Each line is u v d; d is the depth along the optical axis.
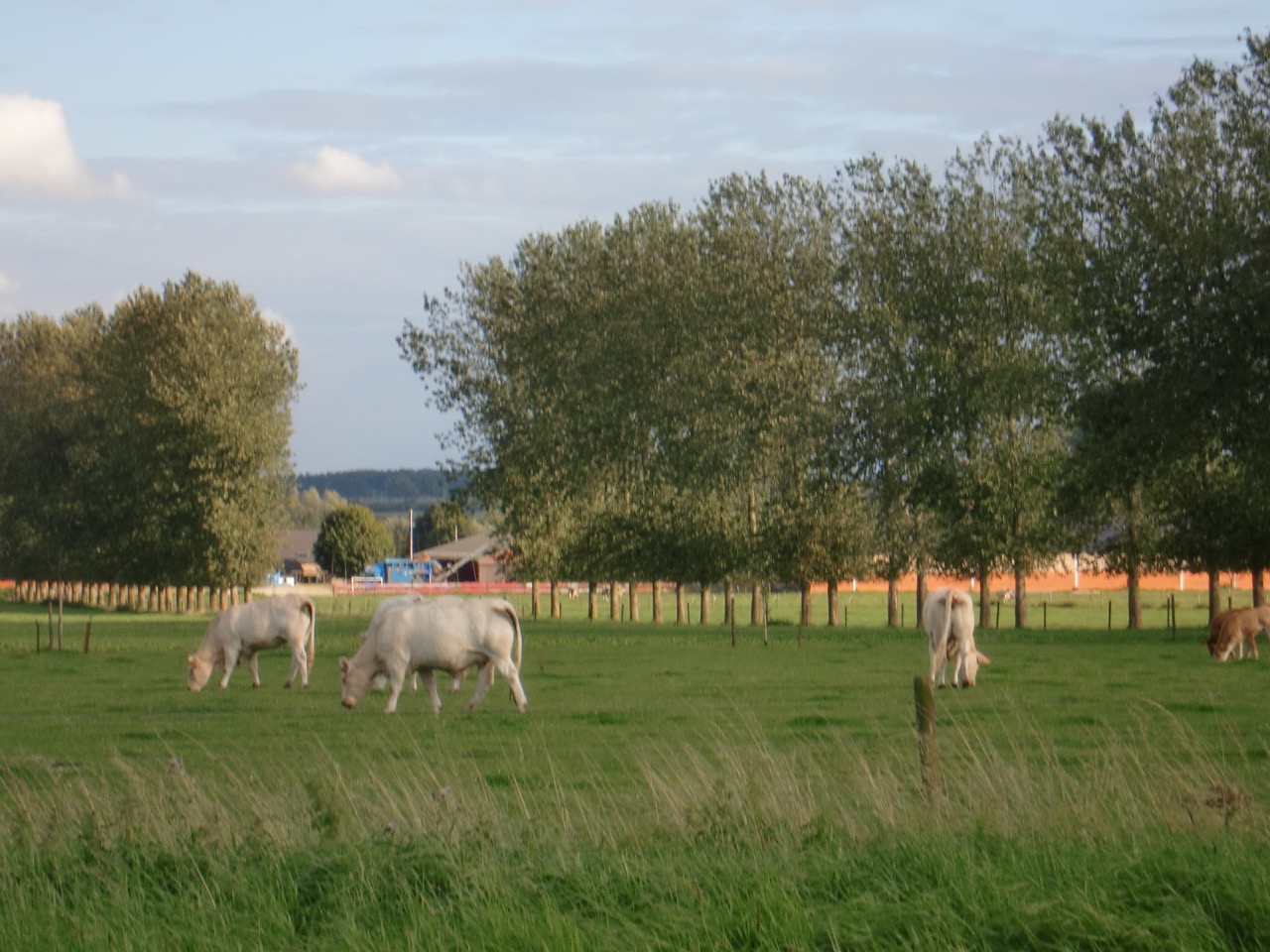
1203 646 44.72
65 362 103.69
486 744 20.48
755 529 66.50
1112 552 58.91
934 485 58.50
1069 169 53.97
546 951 8.70
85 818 11.70
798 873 9.81
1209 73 52.09
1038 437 60.16
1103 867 9.69
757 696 27.69
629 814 12.22
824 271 64.44
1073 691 27.98
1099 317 51.22
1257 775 15.20
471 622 25.27
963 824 11.21
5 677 34.03
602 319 69.56
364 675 25.73
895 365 59.91
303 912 9.84
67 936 9.49
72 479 95.44
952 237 59.41
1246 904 8.89
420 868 10.27
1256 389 47.78
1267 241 47.09
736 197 66.62
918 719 12.44
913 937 8.65
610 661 38.78
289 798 12.58
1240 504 53.25
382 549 167.38
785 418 63.12
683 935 8.84
